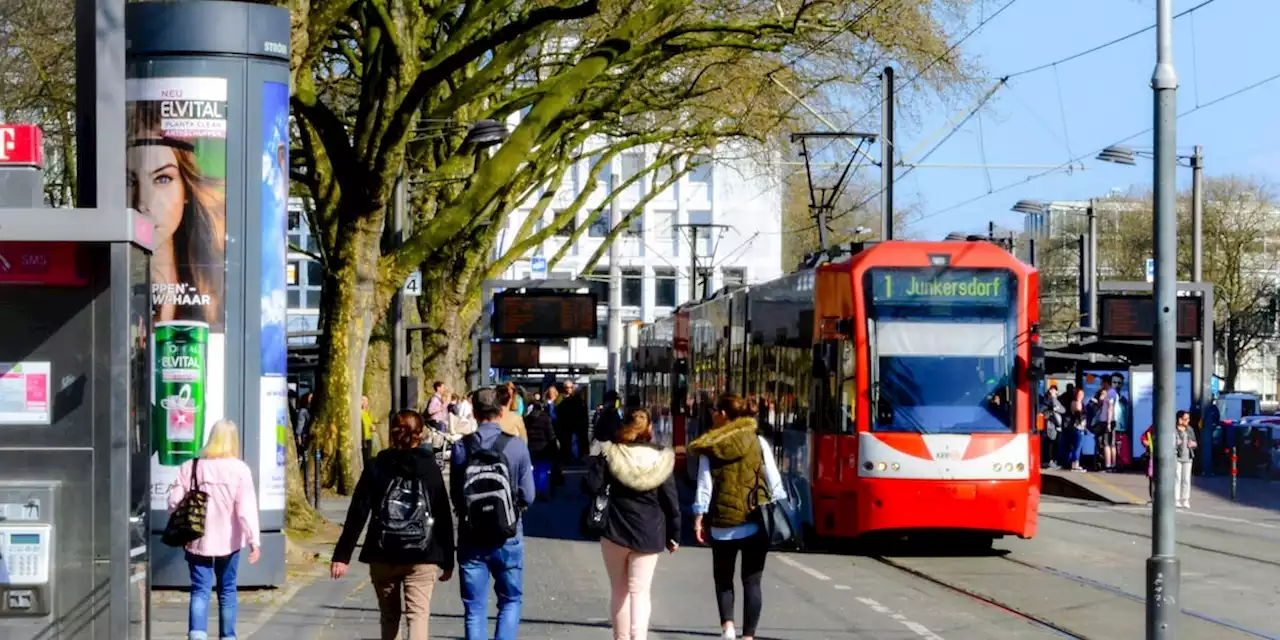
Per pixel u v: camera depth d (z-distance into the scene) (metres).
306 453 24.97
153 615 13.73
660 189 43.31
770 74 32.91
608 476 11.09
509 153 23.20
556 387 42.59
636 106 33.66
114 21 9.24
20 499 9.27
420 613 10.21
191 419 15.02
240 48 15.11
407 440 10.25
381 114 21.72
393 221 30.95
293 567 16.94
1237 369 74.31
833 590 16.33
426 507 10.16
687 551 20.73
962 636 13.12
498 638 10.95
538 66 34.19
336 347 24.42
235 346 15.14
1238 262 70.88
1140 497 30.16
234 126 15.10
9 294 9.30
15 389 9.31
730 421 12.05
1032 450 19.56
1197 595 16.20
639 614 11.10
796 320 21.88
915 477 19.23
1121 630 13.56
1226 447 40.53
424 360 38.16
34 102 27.95
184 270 15.04
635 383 49.72
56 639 9.26
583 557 19.86
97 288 9.31
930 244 19.97
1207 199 71.50
